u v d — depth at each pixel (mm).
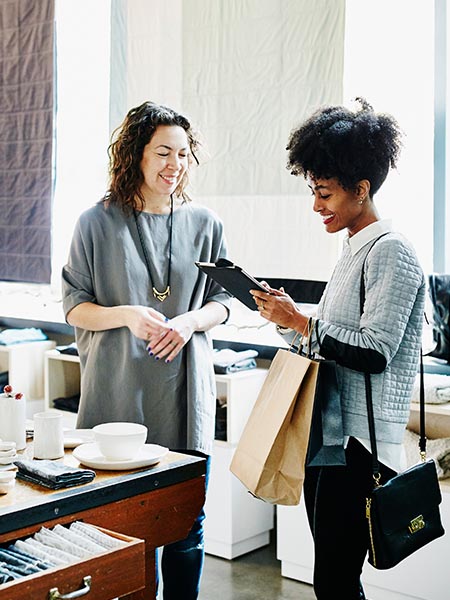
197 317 3027
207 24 4566
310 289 4281
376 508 2365
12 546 2141
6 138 5426
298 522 3898
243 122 4465
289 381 2484
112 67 4965
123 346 3004
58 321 5309
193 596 3090
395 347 2402
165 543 2510
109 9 5074
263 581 3939
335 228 2576
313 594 3814
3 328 5602
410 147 4059
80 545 2146
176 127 2998
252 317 4559
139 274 3037
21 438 2633
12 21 5340
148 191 3061
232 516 4117
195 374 3047
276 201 4375
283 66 4305
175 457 2627
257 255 4453
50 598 1976
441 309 3859
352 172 2475
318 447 2438
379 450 2457
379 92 4102
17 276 5465
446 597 3461
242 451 2602
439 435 3895
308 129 2543
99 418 3045
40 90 5270
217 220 3213
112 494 2350
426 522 2492
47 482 2318
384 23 4078
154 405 3031
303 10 4211
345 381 2494
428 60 4012
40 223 5332
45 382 4934
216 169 4566
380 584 3611
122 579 2121
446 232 4055
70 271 3080
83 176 5242
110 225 3027
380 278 2434
